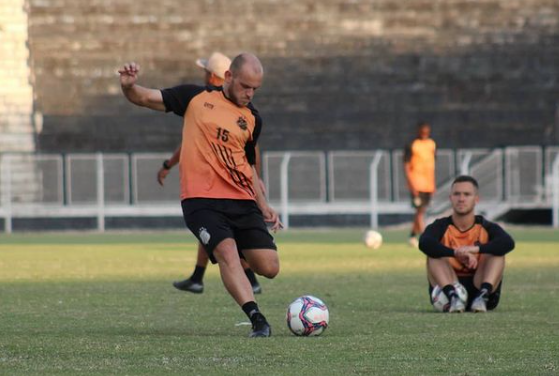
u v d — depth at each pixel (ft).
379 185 293.84
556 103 330.75
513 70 331.98
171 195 295.69
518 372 62.49
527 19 334.44
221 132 79.51
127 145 326.44
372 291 121.90
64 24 328.90
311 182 293.43
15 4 325.21
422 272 150.61
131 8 331.98
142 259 181.16
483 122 329.52
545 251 193.57
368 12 334.44
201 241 79.30
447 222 99.81
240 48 333.83
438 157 291.38
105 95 327.88
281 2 334.85
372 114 329.72
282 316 95.81
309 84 331.16
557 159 288.92
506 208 290.97
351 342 75.82
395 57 332.80
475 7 334.85
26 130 322.96
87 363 66.03
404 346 73.77
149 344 74.90
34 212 292.40
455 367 64.44
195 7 334.24
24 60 325.01
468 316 94.53
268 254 80.64
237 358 67.87
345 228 294.05
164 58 332.19
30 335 81.00
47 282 135.74
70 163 293.23
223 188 79.71
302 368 63.77
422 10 334.65
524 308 101.86
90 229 294.66
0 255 193.16
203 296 116.16
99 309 102.27
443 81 331.57
